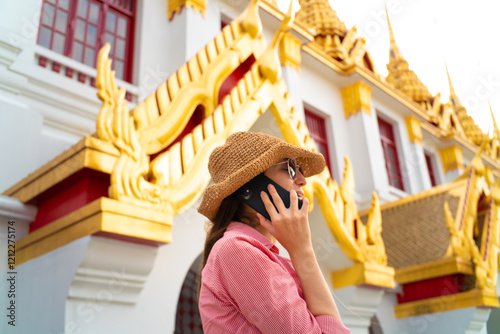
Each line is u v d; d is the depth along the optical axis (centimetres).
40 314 351
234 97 475
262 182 142
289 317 113
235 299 121
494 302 734
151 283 397
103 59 378
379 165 1069
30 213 421
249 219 152
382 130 1229
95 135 363
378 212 643
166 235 357
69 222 348
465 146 1471
